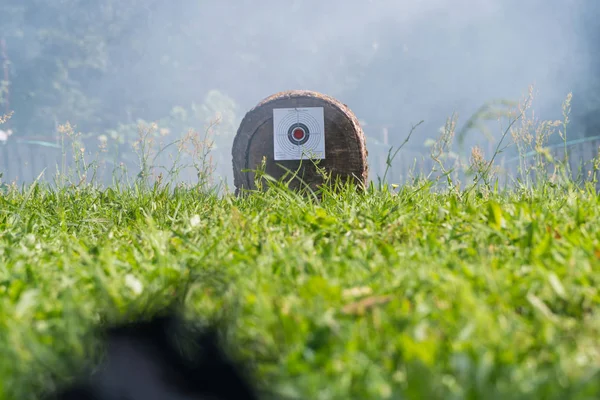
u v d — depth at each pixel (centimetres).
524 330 444
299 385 377
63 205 1139
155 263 686
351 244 727
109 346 473
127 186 1250
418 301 502
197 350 470
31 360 425
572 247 643
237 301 498
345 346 421
